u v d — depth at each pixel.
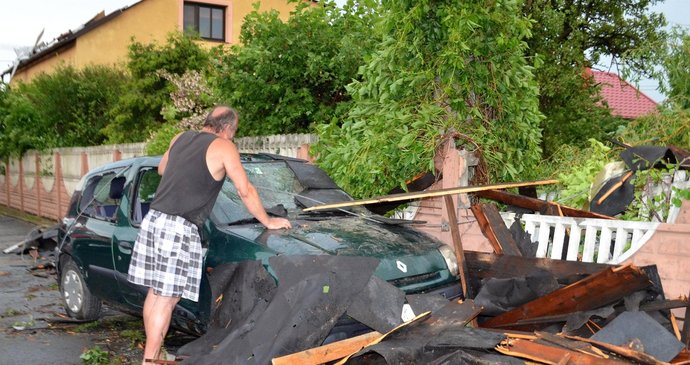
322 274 4.20
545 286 4.73
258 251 4.53
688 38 7.88
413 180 6.98
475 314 4.29
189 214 4.55
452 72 6.70
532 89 7.29
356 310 4.21
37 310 7.39
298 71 9.83
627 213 6.17
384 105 7.08
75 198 7.00
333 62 9.57
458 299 4.93
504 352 4.00
